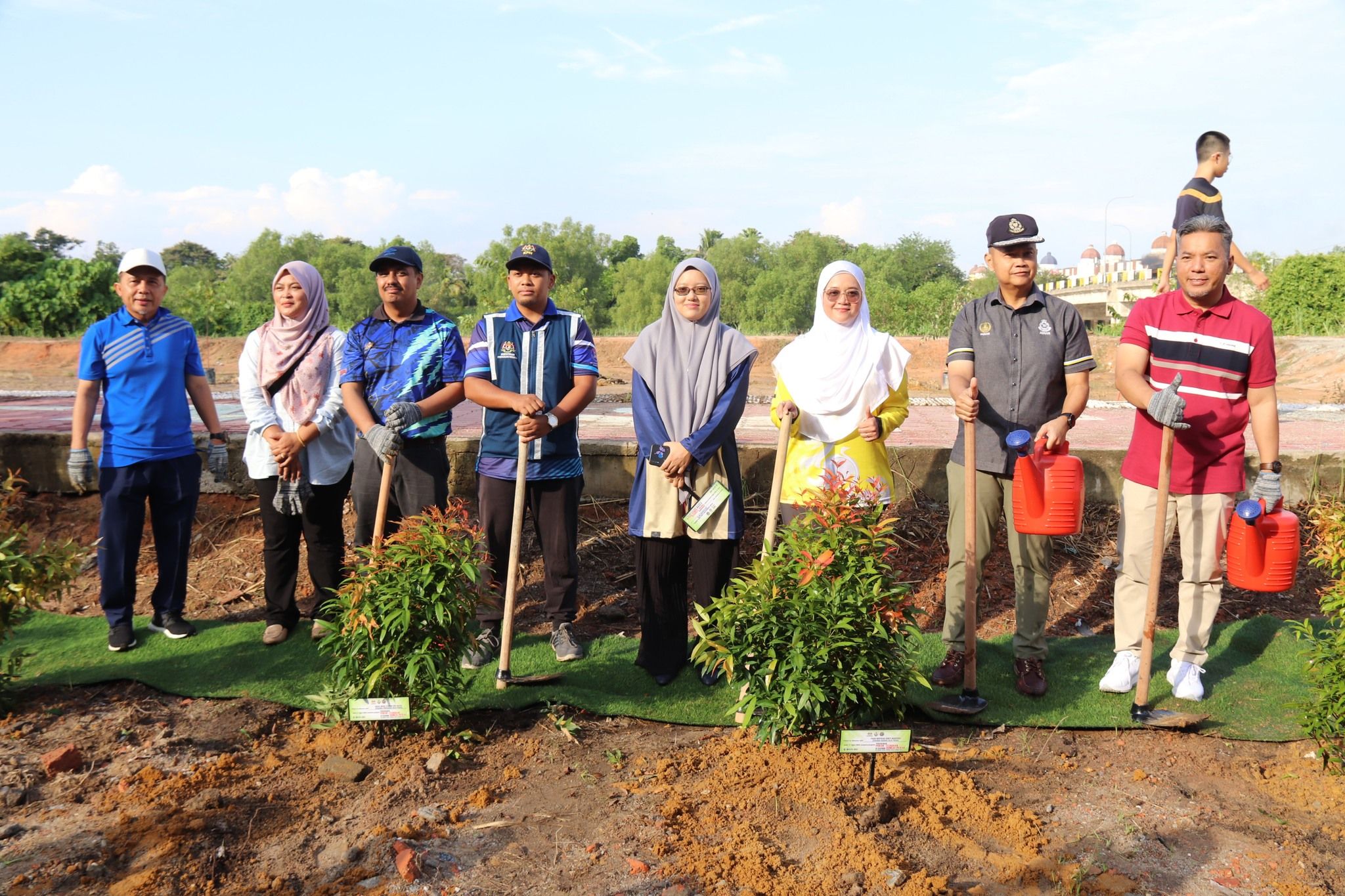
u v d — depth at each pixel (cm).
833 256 7131
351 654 413
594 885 314
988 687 478
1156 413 423
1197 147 694
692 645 517
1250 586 428
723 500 464
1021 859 329
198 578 616
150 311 520
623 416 898
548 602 517
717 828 349
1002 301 470
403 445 500
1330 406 989
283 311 518
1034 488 441
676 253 8506
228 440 672
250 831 346
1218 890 314
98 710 448
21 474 695
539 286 495
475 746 421
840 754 395
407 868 317
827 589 390
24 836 340
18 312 2923
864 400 468
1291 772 396
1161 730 437
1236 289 2323
